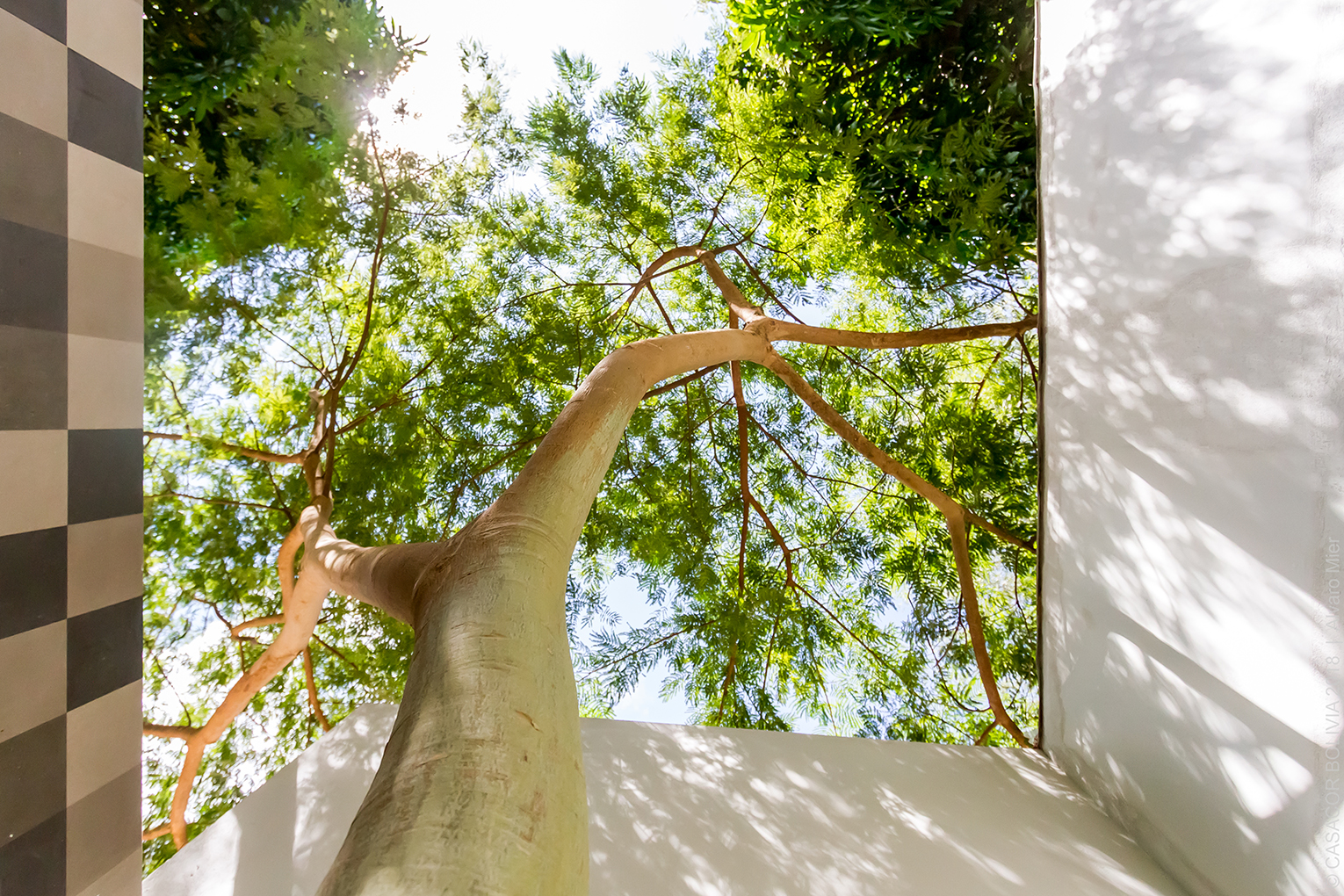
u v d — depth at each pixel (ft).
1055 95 6.00
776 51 10.18
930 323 11.45
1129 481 4.90
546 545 2.91
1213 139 4.04
